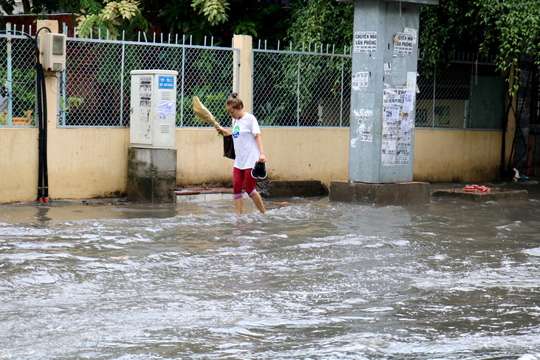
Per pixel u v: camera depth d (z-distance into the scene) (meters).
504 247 11.55
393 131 16.66
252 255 10.48
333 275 9.41
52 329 7.00
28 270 9.14
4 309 7.60
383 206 16.05
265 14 23.89
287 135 18.86
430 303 8.21
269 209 15.29
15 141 14.98
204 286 8.75
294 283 8.98
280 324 7.33
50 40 14.91
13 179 15.02
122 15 20.70
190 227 12.59
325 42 22.39
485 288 8.93
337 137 19.81
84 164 15.95
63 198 15.74
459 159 22.31
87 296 8.19
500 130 23.28
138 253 10.38
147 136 15.92
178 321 7.36
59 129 15.56
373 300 8.30
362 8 16.45
